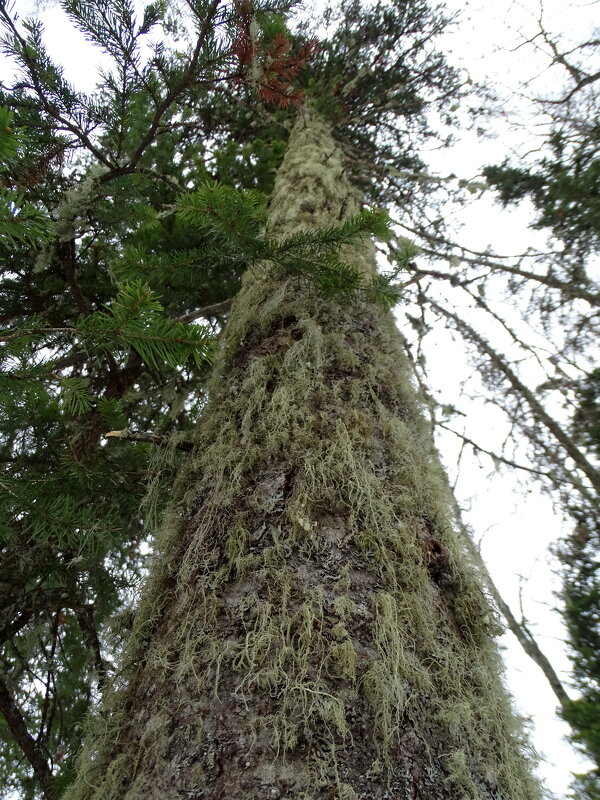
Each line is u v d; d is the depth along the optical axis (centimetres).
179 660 137
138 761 127
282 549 146
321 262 212
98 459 292
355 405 188
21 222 128
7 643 335
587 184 427
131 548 326
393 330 268
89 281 376
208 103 485
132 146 351
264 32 276
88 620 294
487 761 123
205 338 169
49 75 258
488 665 147
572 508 375
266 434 176
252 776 110
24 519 228
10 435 288
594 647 326
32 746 283
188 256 226
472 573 166
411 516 163
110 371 363
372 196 536
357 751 113
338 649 126
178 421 399
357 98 531
